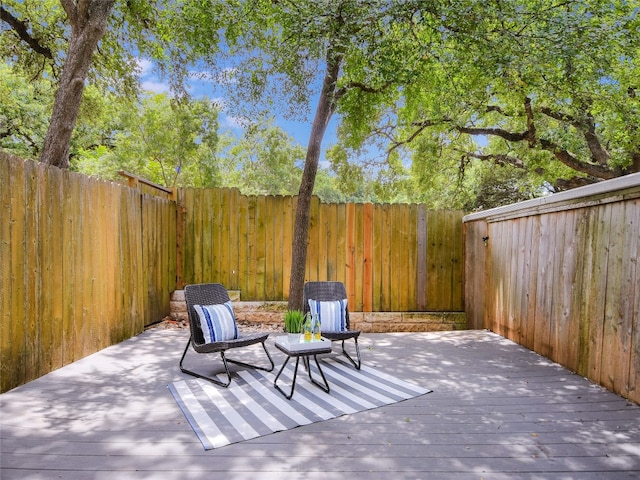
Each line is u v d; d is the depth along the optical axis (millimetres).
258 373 3518
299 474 1927
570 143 8164
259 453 2129
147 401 2840
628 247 3031
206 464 2006
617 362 3113
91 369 3535
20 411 2609
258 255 5922
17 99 10844
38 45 7230
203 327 3547
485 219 5613
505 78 4738
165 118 13047
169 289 5812
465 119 8805
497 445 2248
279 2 4945
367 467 2000
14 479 1843
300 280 5344
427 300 6094
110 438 2270
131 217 4750
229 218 5930
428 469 1985
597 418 2633
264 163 14898
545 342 4191
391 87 5406
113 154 13734
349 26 3920
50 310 3383
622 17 5145
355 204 5992
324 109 5273
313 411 2707
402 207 6059
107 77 7273
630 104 6695
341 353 4312
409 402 2900
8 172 2885
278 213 5938
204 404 2793
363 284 6000
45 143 4281
